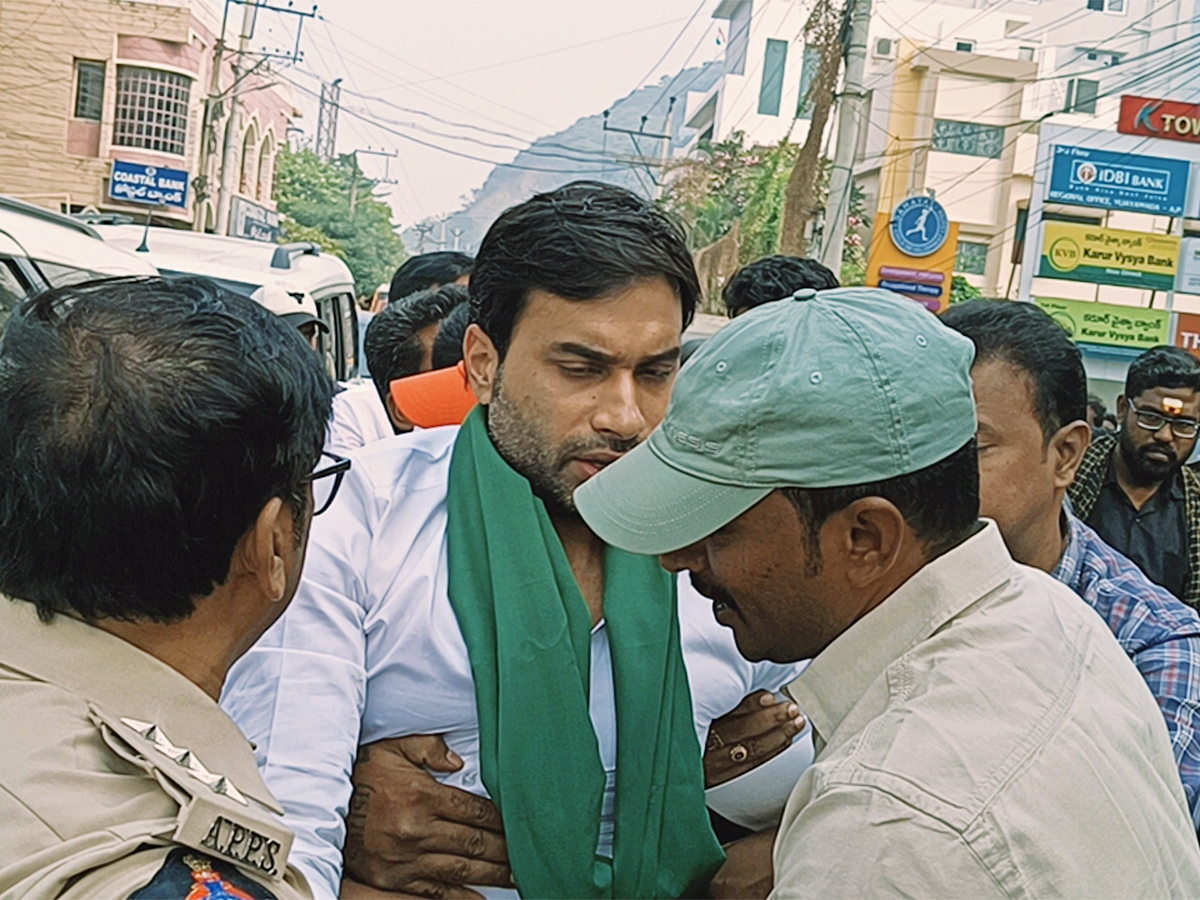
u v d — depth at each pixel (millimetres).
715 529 1206
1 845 914
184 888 918
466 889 1613
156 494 1003
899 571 1212
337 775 1508
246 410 1044
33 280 3236
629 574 1693
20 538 1019
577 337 1578
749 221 29062
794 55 36469
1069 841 1060
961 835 1029
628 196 1636
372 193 56906
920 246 23016
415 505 1711
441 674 1610
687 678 1694
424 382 2445
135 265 3869
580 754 1584
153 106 26656
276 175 40125
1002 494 1955
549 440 1622
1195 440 3590
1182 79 29062
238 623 1123
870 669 1222
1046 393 1951
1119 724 1175
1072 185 24562
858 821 1059
